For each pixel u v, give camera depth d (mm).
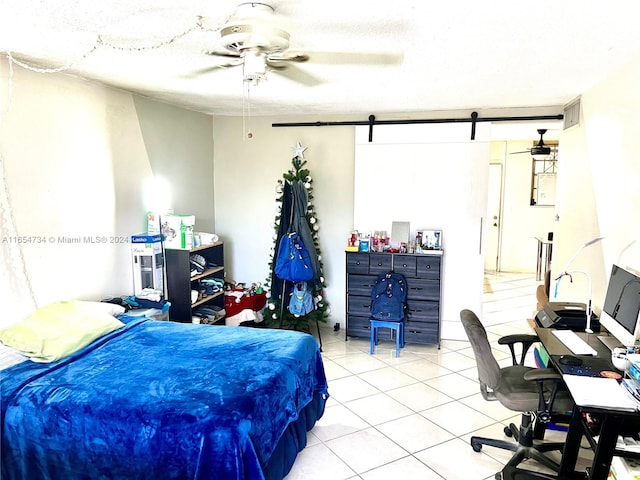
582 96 3729
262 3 1838
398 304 4359
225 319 4684
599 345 2609
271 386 2291
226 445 1934
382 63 2797
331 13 1953
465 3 1842
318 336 4852
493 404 3396
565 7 1890
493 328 5254
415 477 2547
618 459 2033
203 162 5008
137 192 3924
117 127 3646
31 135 2898
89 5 1875
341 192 4977
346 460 2705
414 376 3904
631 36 2273
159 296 3719
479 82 3350
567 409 2406
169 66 2908
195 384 2264
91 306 3074
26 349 2529
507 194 8328
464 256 4691
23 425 2129
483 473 2584
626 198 2750
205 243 4387
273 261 4648
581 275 3645
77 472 2090
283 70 2846
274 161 5102
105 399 2131
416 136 4676
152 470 1995
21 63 2760
